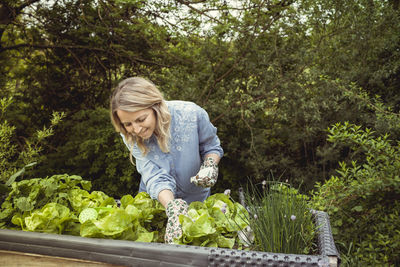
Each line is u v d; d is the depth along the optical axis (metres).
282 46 3.31
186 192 1.46
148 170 1.30
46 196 1.18
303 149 3.62
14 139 3.96
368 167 1.93
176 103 1.40
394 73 2.84
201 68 3.66
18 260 0.92
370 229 2.13
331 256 0.85
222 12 3.13
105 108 4.50
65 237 0.89
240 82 3.52
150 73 3.93
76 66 4.48
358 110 2.97
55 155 3.96
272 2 3.09
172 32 3.23
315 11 3.04
